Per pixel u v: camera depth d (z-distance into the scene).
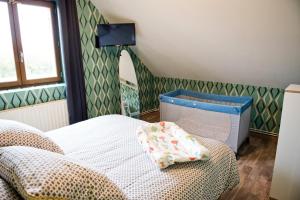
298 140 1.84
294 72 2.95
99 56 3.76
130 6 3.23
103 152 1.68
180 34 3.25
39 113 3.02
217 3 2.50
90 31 3.56
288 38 2.50
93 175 0.99
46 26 3.19
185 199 1.28
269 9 2.29
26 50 3.04
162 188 1.25
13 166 0.92
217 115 2.99
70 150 1.71
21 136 1.25
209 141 1.86
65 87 3.30
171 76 4.63
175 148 1.67
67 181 0.87
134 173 1.40
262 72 3.24
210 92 4.21
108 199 0.99
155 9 3.05
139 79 4.58
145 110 4.88
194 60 3.71
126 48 4.13
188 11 2.80
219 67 3.59
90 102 3.76
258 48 2.84
